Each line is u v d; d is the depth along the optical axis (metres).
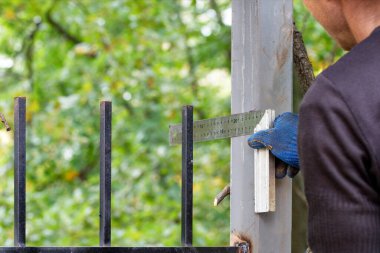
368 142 1.56
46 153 8.89
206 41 8.73
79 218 7.02
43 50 10.64
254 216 2.38
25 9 9.70
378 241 1.55
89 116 8.96
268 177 2.29
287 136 2.23
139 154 8.54
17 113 2.22
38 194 8.07
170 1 8.89
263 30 2.39
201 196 8.00
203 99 8.70
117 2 8.62
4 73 10.39
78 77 9.60
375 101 1.58
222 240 7.52
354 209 1.56
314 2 1.88
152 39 8.73
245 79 2.43
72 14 9.58
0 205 7.18
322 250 1.60
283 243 2.40
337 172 1.58
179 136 2.60
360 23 1.76
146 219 7.70
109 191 2.28
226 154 8.29
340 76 1.62
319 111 1.61
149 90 8.73
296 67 2.60
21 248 2.11
